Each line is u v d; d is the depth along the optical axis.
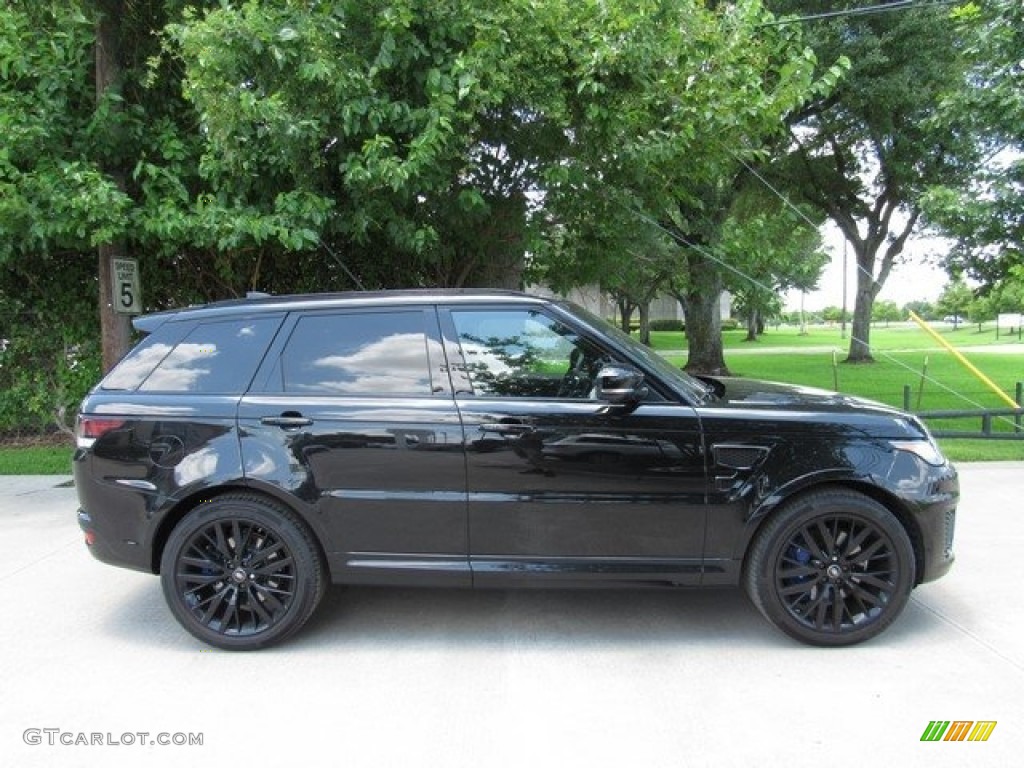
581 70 6.16
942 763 2.86
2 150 6.54
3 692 3.52
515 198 7.46
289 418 3.91
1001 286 10.70
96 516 4.04
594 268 8.30
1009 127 8.40
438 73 5.84
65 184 6.73
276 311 4.15
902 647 3.87
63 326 9.79
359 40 6.18
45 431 10.28
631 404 3.82
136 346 4.25
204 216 6.39
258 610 3.94
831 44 15.63
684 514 3.82
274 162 6.36
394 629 4.19
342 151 6.45
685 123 6.59
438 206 7.07
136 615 4.46
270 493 3.91
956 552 5.37
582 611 4.41
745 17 6.95
